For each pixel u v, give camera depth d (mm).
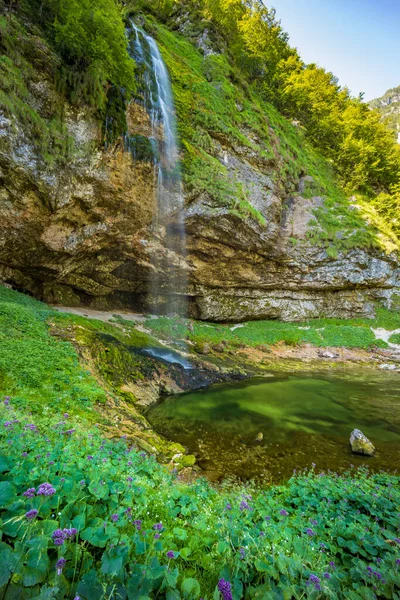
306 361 17406
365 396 11258
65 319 10320
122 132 11477
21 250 12078
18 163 9062
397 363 18078
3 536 1615
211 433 7062
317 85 29297
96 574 1462
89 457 2879
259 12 25562
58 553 1489
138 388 8914
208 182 14898
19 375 5965
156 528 1908
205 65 18531
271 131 21000
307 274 21438
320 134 29312
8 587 1287
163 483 3252
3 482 1888
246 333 20047
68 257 13602
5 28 8406
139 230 14477
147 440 5832
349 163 28531
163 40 18078
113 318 16234
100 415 6055
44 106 9430
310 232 20281
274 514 3164
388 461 6164
